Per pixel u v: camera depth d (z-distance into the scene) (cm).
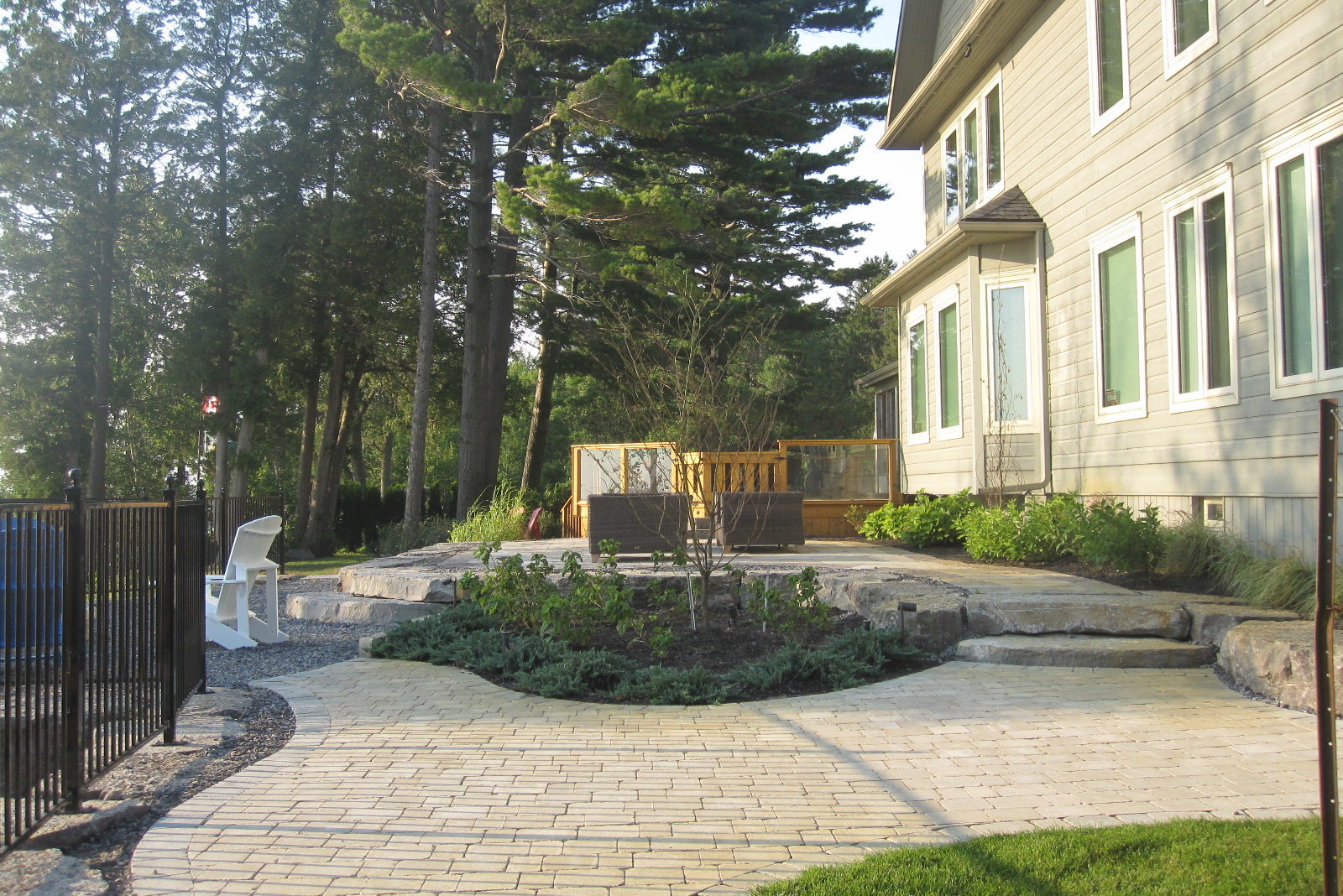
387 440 4453
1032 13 1288
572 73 2195
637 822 409
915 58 1756
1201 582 820
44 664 389
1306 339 789
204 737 541
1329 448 289
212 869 362
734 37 2288
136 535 488
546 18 1917
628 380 1666
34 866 359
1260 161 838
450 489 3547
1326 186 767
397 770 483
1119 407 1071
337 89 2809
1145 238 1020
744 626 816
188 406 3192
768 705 607
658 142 2277
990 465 1255
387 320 2889
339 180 2864
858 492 1511
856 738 530
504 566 824
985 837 382
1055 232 1223
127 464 3694
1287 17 805
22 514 370
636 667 688
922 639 739
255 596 1216
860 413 4400
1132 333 1053
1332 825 284
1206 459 912
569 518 1772
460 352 3175
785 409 3272
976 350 1289
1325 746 286
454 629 816
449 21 2033
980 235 1268
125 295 3050
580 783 462
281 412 3006
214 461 3381
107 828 405
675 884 347
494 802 435
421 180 2750
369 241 2830
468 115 2220
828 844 383
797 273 2791
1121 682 637
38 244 2877
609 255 1945
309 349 3080
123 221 2894
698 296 1895
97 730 438
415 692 658
